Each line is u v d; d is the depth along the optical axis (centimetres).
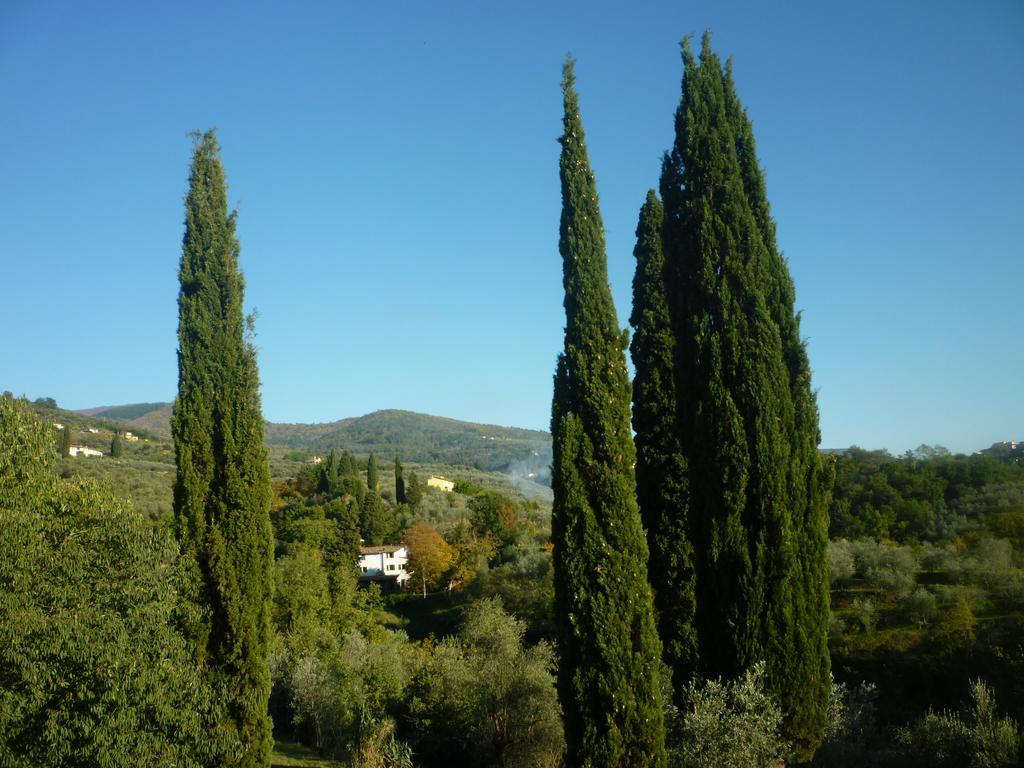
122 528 1323
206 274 1616
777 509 1434
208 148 1683
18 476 1303
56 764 1166
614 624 1245
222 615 1508
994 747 1392
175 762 1271
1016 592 3484
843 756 1387
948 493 5403
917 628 3462
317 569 4819
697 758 1211
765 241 1609
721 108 1628
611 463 1297
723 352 1515
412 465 18938
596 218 1384
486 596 5369
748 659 1398
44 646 1145
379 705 2919
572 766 1254
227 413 1578
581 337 1333
